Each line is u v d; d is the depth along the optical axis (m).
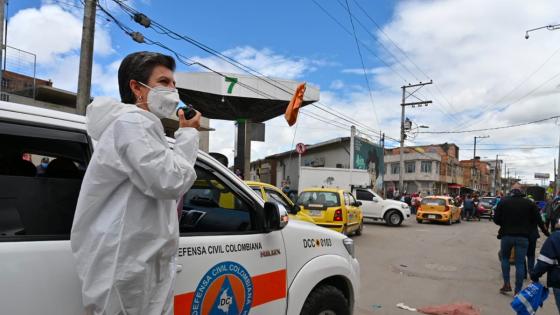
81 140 2.09
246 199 2.89
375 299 6.55
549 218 13.26
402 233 16.92
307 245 3.31
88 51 9.28
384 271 8.84
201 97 21.73
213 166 2.74
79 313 1.83
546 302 6.80
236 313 2.60
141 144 1.55
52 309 1.76
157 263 1.67
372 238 14.71
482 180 99.50
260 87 21.39
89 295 1.56
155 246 1.63
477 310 6.16
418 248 12.59
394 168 67.62
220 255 2.53
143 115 1.62
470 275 8.77
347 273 3.66
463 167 81.12
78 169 2.06
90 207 1.59
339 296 3.52
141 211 1.60
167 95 1.78
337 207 12.83
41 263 1.76
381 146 36.25
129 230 1.57
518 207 7.02
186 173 1.66
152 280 1.65
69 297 1.80
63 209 1.95
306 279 3.19
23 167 1.94
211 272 2.44
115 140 1.56
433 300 6.62
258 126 24.23
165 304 1.73
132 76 1.78
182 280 2.27
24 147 1.95
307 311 3.25
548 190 31.98
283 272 3.02
